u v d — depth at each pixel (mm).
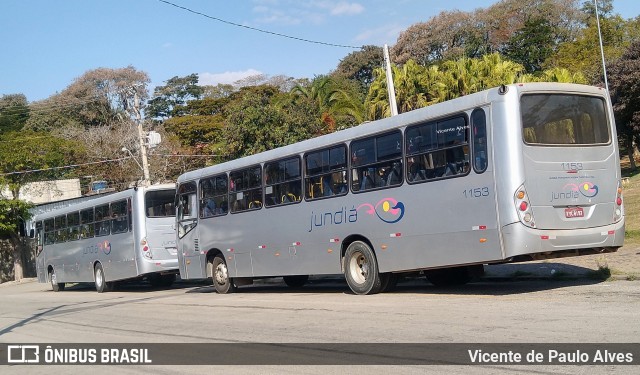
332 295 14680
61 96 72438
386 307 11656
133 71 74688
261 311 13078
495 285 13695
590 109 11594
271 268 15914
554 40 64500
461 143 11484
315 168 14586
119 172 48594
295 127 33438
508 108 10828
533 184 10773
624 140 41719
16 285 36250
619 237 11516
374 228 13117
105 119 71312
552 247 10773
